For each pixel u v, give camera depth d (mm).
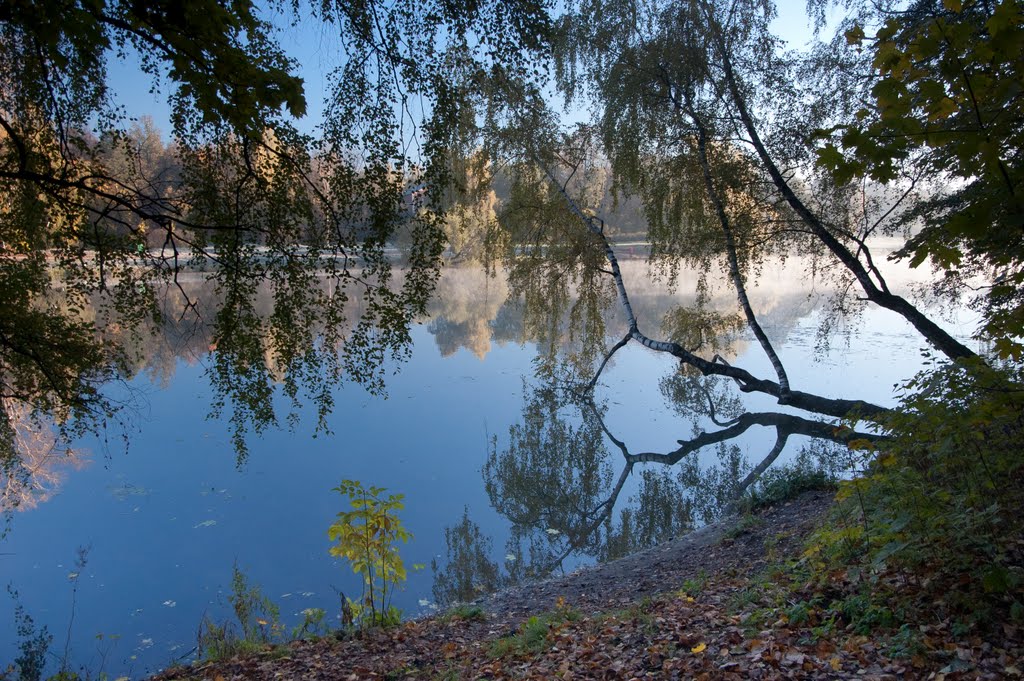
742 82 14453
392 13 6797
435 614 7766
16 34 6062
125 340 20156
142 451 14492
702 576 6723
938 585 4016
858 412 5297
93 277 7145
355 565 6672
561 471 13781
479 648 5785
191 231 6848
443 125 7109
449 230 32125
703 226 16141
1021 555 3873
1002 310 3344
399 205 7148
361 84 6832
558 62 15297
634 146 15453
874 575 4449
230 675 5457
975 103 2695
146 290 7051
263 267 7012
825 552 5383
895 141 2736
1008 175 2742
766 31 13844
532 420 17266
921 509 4297
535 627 5844
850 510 6020
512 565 9688
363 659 5691
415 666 5504
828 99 13008
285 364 7383
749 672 3760
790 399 15109
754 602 5098
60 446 13328
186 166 6574
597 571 8719
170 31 4402
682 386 19906
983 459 4414
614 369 23219
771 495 9602
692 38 14281
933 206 11141
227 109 4641
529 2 7012
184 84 4668
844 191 12945
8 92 6441
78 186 5836
